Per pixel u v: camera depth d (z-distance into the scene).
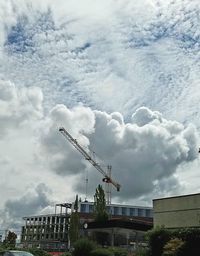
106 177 150.12
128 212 140.12
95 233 63.03
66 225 143.38
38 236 154.00
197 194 38.06
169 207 40.75
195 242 29.11
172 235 31.14
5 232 103.25
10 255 24.28
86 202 132.12
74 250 38.75
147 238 33.00
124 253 38.53
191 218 38.12
